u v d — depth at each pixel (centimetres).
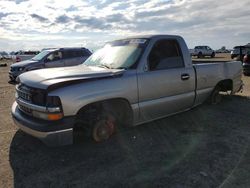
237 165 359
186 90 526
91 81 392
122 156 390
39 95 373
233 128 507
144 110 453
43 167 360
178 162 370
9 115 622
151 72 459
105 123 428
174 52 507
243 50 1653
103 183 320
